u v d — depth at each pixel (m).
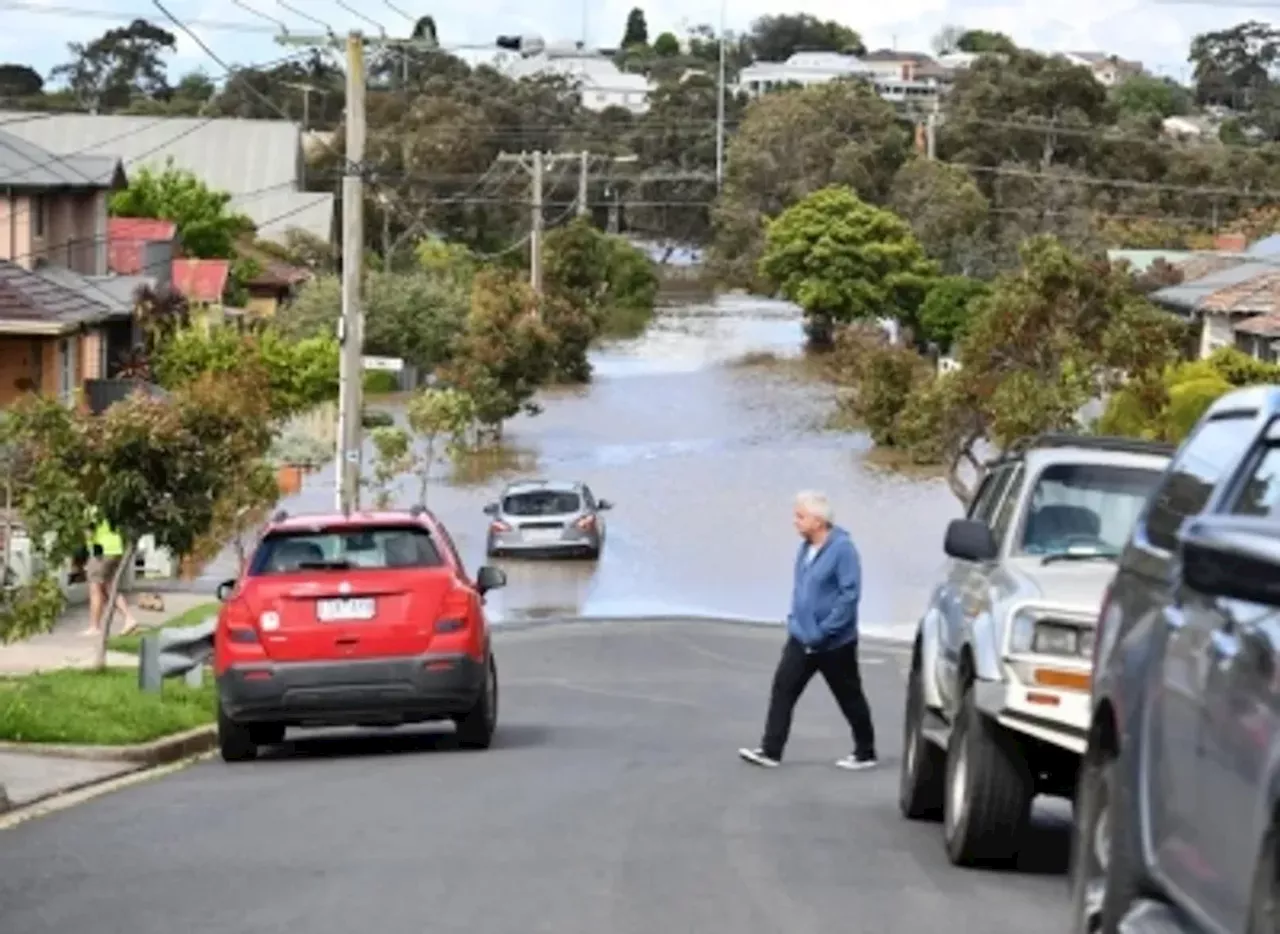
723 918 20.61
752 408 170.38
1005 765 22.92
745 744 39.75
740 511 112.62
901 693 54.94
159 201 172.88
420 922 20.59
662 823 27.19
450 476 127.62
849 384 150.88
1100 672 17.38
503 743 39.72
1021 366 82.19
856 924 20.31
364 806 29.28
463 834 26.27
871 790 31.66
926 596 82.69
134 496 46.91
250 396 84.94
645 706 50.38
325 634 35.81
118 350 113.69
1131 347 80.00
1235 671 13.64
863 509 113.69
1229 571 11.91
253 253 189.62
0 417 76.69
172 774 35.50
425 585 36.31
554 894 21.97
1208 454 16.61
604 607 80.75
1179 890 14.56
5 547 57.91
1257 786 12.84
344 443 77.31
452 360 155.50
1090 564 24.30
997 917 20.75
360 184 77.12
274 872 23.67
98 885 23.12
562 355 186.38
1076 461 25.92
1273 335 114.75
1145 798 15.59
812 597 34.44
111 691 41.84
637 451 142.38
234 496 59.88
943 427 83.69
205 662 45.88
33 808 30.73
